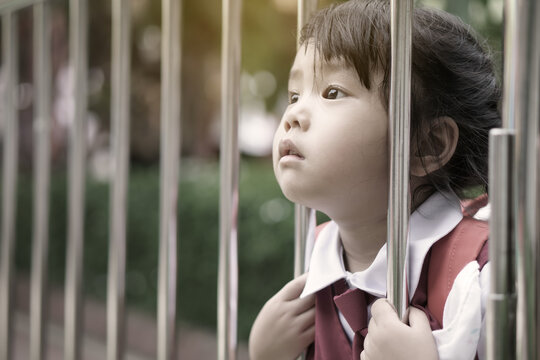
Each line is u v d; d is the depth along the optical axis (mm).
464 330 640
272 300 830
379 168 714
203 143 6188
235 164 806
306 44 769
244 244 3303
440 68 757
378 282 743
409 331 635
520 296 496
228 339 807
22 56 5457
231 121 803
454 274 684
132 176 4656
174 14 875
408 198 620
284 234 3172
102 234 4539
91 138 5992
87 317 4273
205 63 5898
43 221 1215
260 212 3301
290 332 808
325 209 748
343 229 788
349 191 720
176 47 878
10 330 1334
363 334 744
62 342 3811
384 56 706
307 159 718
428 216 755
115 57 961
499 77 844
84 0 1067
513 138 492
